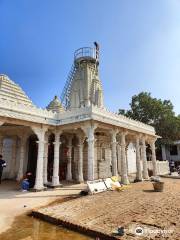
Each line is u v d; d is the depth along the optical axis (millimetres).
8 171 21656
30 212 9398
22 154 20453
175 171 35188
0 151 20172
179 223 7348
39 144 15633
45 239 6461
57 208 9461
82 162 21062
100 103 26984
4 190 15172
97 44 31172
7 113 13500
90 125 15172
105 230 6672
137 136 21969
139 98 39156
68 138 22188
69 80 28828
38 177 15172
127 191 14281
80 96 26859
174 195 12750
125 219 7836
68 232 7059
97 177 22734
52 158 21688
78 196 13008
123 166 18656
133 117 38719
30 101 21359
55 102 25000
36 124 15586
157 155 45688
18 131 20703
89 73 28078
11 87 20422
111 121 17047
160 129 36438
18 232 7023
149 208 9469
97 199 11508
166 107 38281
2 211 9500
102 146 24312
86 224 7270
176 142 42812
